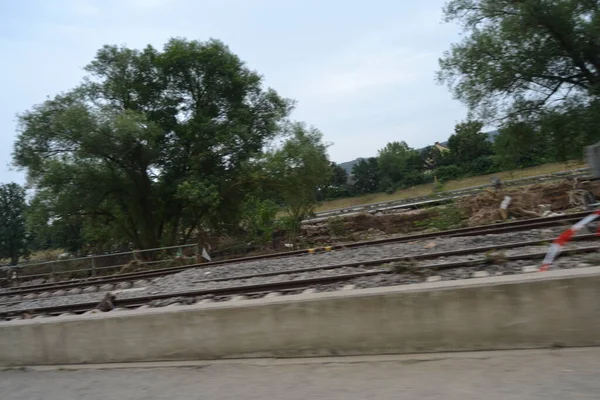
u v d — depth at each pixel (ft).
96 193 97.25
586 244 35.40
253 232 106.11
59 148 94.68
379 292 19.63
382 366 18.31
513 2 79.05
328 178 106.01
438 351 18.70
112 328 23.11
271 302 20.95
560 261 29.66
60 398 19.45
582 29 74.84
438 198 129.18
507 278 18.47
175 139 103.19
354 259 48.19
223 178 101.50
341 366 18.88
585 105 77.97
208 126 98.94
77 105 92.12
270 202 106.52
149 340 22.47
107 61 101.04
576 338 17.31
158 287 49.88
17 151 93.15
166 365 21.71
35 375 22.91
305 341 20.31
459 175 197.67
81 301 48.32
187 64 99.86
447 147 241.55
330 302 20.11
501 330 18.07
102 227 111.34
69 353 23.66
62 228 104.42
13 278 82.43
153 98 103.65
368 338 19.53
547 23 74.95
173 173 102.17
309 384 17.61
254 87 107.34
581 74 80.23
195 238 112.57
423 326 18.93
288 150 100.83
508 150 86.53
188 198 93.81
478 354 17.98
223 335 21.42
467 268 32.42
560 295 17.53
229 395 17.57
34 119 92.68
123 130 88.99
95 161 96.22
